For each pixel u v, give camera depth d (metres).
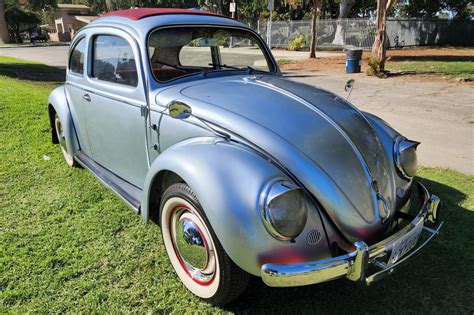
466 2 31.75
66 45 38.81
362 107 8.34
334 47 26.45
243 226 2.04
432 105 8.50
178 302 2.54
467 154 5.29
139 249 3.07
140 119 3.07
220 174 2.16
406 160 2.82
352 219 2.28
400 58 19.36
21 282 2.67
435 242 3.15
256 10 40.31
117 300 2.54
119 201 3.84
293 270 2.02
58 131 4.83
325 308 2.50
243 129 2.44
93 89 3.64
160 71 3.12
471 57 19.47
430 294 2.60
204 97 2.81
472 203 3.80
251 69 3.72
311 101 2.76
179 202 2.42
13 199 3.84
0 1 47.09
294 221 2.03
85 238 3.20
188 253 2.48
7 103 6.98
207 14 3.72
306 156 2.32
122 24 3.31
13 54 25.28
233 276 2.25
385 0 12.80
